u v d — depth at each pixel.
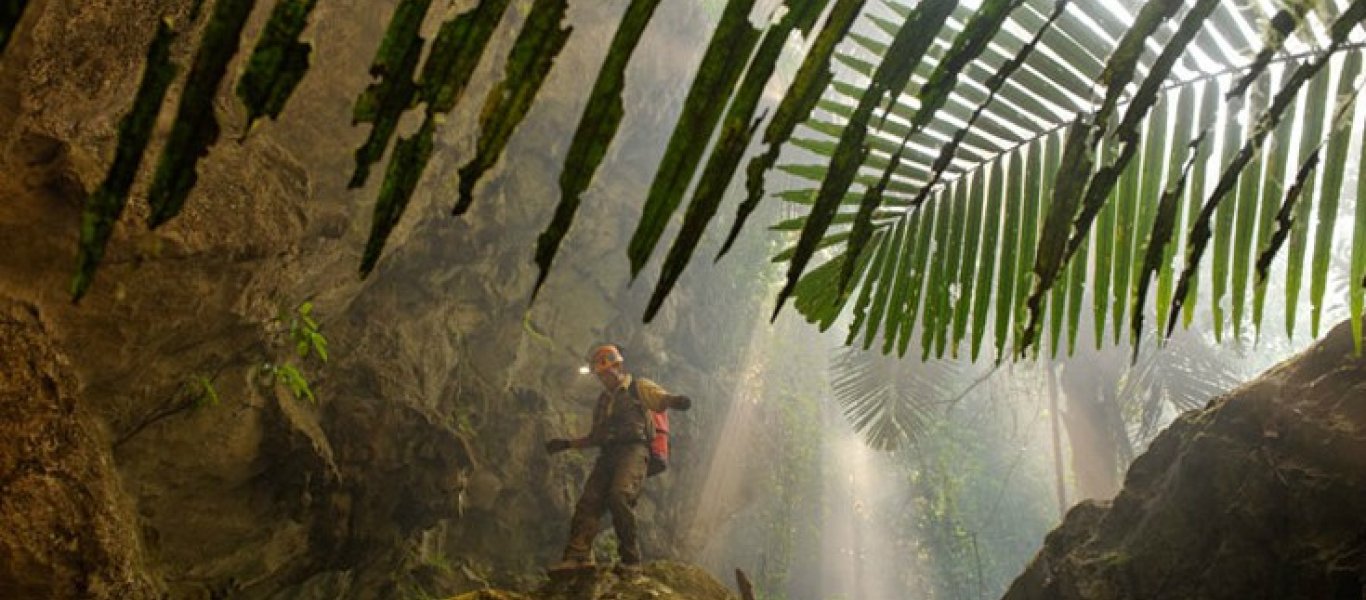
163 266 3.99
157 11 2.96
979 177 1.29
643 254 0.39
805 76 0.43
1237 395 4.95
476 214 7.91
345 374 6.71
